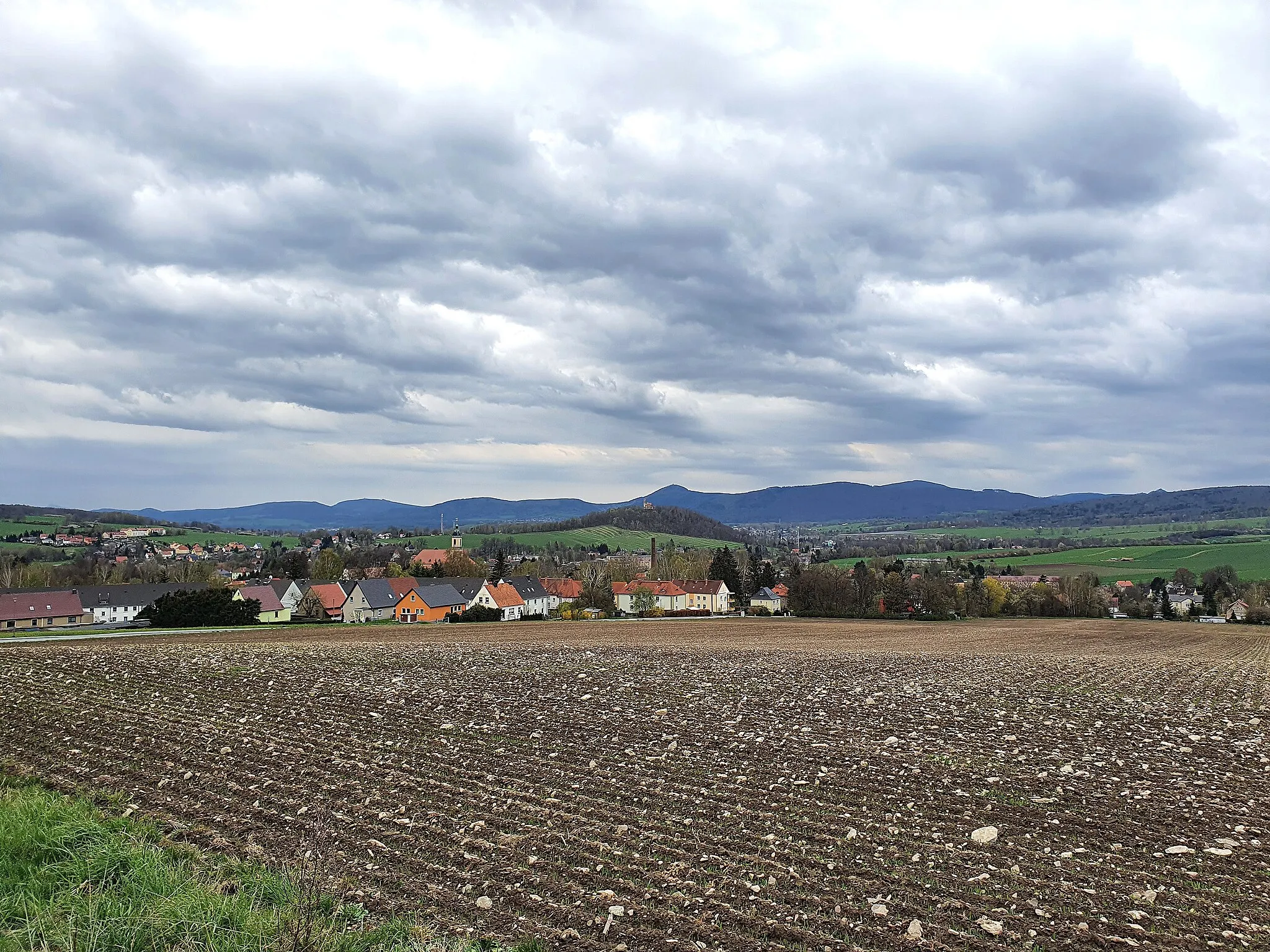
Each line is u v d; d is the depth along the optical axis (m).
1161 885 12.08
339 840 13.59
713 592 126.56
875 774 18.45
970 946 10.17
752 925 10.63
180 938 9.70
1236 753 21.11
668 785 17.30
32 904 10.31
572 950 10.02
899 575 118.12
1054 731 23.91
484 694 29.59
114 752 19.52
